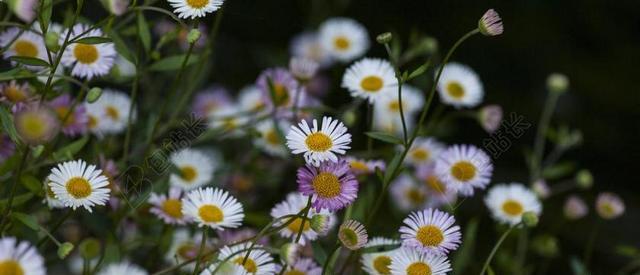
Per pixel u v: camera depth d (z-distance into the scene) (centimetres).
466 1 110
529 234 100
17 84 78
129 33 82
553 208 104
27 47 78
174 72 91
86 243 76
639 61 112
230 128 86
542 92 110
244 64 104
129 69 90
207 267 72
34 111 69
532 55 111
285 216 72
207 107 93
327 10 101
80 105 80
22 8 73
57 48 73
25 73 73
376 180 90
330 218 75
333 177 72
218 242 80
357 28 93
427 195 88
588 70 112
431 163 88
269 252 74
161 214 78
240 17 103
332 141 72
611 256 101
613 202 88
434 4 110
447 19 110
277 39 104
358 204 80
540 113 109
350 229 71
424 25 109
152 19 93
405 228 73
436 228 73
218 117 90
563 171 93
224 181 90
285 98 84
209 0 75
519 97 109
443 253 73
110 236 77
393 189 90
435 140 97
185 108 92
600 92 111
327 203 72
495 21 73
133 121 86
